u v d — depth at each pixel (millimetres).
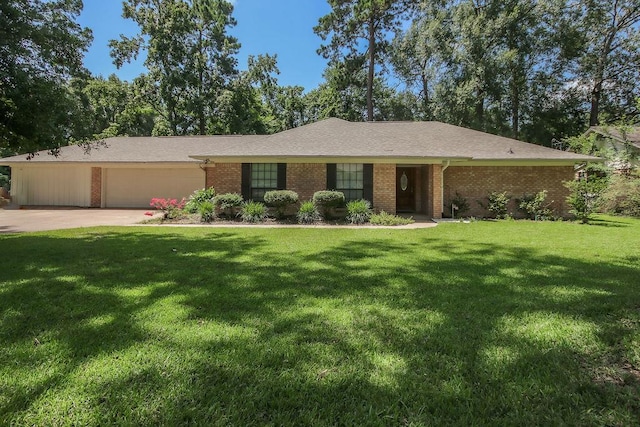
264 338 2873
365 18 26766
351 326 3133
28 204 18625
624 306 3668
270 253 6516
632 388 2195
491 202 13641
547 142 26391
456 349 2703
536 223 11805
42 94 6676
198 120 30438
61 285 4340
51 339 2840
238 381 2254
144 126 31844
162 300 3807
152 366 2418
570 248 7043
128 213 15273
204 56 29078
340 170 13180
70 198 18359
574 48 24344
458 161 12969
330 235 8969
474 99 23656
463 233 9320
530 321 3271
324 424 1880
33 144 7262
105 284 4406
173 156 17750
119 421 1872
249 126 31250
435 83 25359
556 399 2088
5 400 2031
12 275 4824
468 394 2129
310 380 2270
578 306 3662
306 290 4199
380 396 2107
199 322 3211
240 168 13289
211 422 1880
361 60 28609
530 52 24047
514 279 4719
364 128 15820
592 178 12547
